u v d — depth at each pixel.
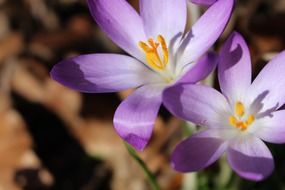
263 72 0.33
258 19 0.48
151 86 0.34
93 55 0.34
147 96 0.33
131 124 0.32
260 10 0.49
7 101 0.45
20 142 0.44
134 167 0.44
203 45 0.33
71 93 0.46
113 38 0.34
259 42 0.47
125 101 0.33
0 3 0.52
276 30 0.48
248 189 0.39
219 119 0.33
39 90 0.47
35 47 0.49
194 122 0.32
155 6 0.35
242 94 0.33
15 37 0.50
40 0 0.51
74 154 0.45
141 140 0.32
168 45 0.35
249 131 0.33
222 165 0.39
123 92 0.46
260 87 0.33
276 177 0.39
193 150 0.31
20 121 0.45
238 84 0.33
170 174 0.43
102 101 0.46
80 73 0.33
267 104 0.33
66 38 0.50
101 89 0.33
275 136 0.33
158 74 0.34
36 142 0.45
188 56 0.34
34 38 0.50
